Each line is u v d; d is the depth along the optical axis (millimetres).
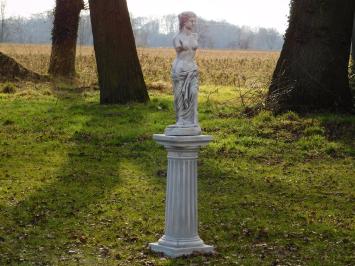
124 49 25047
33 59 45844
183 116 9641
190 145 9500
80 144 18859
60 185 14234
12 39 104750
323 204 12984
